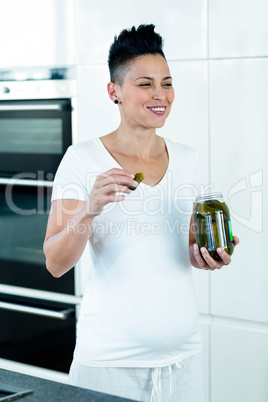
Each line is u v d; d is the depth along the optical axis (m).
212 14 2.16
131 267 1.54
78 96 2.50
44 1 2.51
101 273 1.57
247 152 2.18
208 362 2.35
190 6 2.20
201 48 2.20
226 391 2.33
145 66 1.51
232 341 2.29
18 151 2.72
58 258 1.52
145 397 1.57
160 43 1.55
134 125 1.57
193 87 2.24
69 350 2.68
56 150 2.61
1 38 2.65
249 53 2.12
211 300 2.31
